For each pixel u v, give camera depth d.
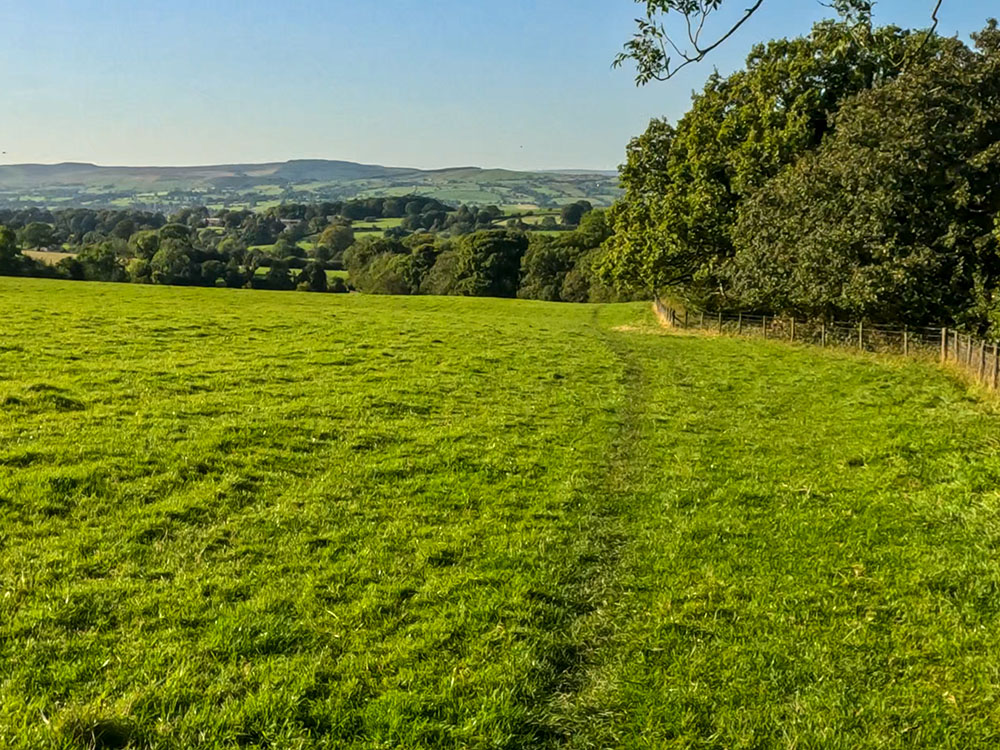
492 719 6.26
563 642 7.74
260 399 18.80
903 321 39.41
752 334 47.56
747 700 6.72
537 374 26.16
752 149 47.25
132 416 16.06
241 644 7.19
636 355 34.97
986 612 8.34
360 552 9.73
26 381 18.69
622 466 15.08
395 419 17.78
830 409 21.53
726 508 12.14
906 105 37.31
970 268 37.12
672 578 9.36
